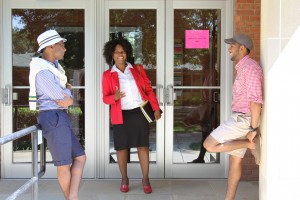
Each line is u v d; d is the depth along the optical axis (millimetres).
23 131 3596
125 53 5285
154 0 5910
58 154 4043
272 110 4094
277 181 4105
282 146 4090
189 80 5980
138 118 5246
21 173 6000
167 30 5926
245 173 5848
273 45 4086
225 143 4430
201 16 5934
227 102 5918
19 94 5992
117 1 5906
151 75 5977
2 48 5941
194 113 6004
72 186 4223
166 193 5395
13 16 5953
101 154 5988
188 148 6016
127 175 5969
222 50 5934
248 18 5723
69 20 5949
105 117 5973
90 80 5953
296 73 4062
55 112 4047
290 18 4047
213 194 5355
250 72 4199
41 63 4027
